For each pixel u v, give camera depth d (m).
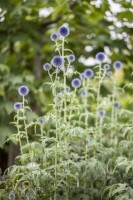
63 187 2.90
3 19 4.23
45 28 4.53
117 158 2.98
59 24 4.68
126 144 3.07
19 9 3.98
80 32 4.60
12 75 3.97
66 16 4.59
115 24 4.42
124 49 4.37
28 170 3.01
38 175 2.87
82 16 4.56
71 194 3.03
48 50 4.78
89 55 4.52
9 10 4.11
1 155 3.97
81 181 3.06
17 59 4.84
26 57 4.89
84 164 2.95
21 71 4.33
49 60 4.74
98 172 2.97
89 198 3.05
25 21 4.31
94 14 4.55
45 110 4.37
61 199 3.03
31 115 3.61
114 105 3.60
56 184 2.91
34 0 4.21
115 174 3.11
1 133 3.45
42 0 4.21
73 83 3.21
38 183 2.87
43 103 4.24
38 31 4.47
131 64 4.63
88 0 4.36
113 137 3.58
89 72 3.40
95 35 4.47
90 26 4.55
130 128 3.05
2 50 4.37
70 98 3.05
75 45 4.55
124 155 3.12
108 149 3.18
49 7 4.44
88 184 3.10
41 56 4.79
